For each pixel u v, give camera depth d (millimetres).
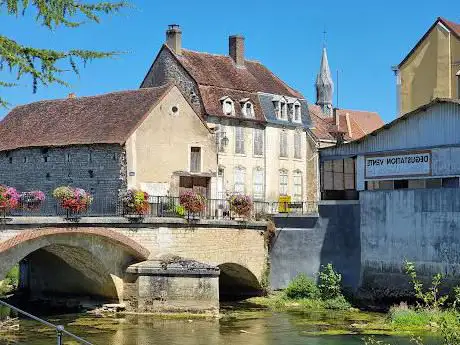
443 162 26344
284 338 21312
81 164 30719
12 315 25219
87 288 27203
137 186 29656
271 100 40531
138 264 25453
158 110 30750
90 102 33781
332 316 25672
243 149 38562
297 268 30453
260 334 21938
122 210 26453
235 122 38250
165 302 25156
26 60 9172
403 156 27547
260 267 30734
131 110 31172
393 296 27297
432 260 26219
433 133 26719
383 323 23875
